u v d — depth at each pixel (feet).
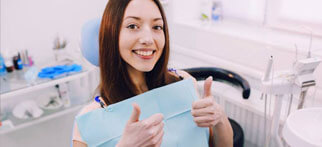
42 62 6.96
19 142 7.14
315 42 5.06
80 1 7.16
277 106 3.68
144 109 2.53
